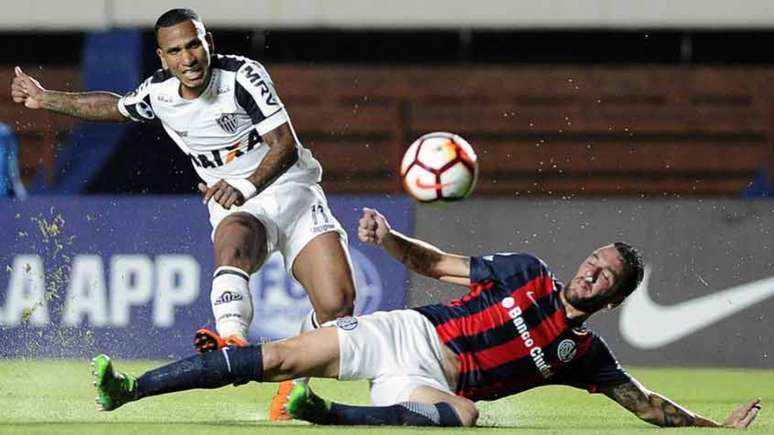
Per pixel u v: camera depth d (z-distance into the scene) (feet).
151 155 202.28
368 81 231.50
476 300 77.25
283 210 90.84
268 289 154.20
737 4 214.90
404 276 155.33
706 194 229.45
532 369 77.46
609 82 231.50
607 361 79.10
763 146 228.84
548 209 157.58
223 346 73.41
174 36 85.56
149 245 155.94
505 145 229.04
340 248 91.81
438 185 81.00
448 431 72.54
